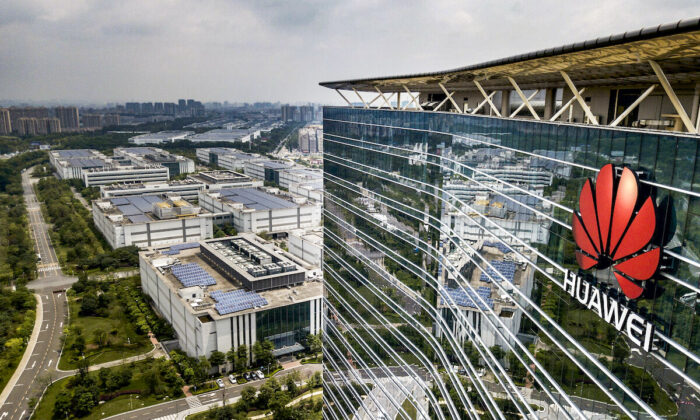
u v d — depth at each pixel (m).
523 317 51.56
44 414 124.19
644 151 34.03
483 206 60.69
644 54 37.28
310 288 167.88
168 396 134.25
